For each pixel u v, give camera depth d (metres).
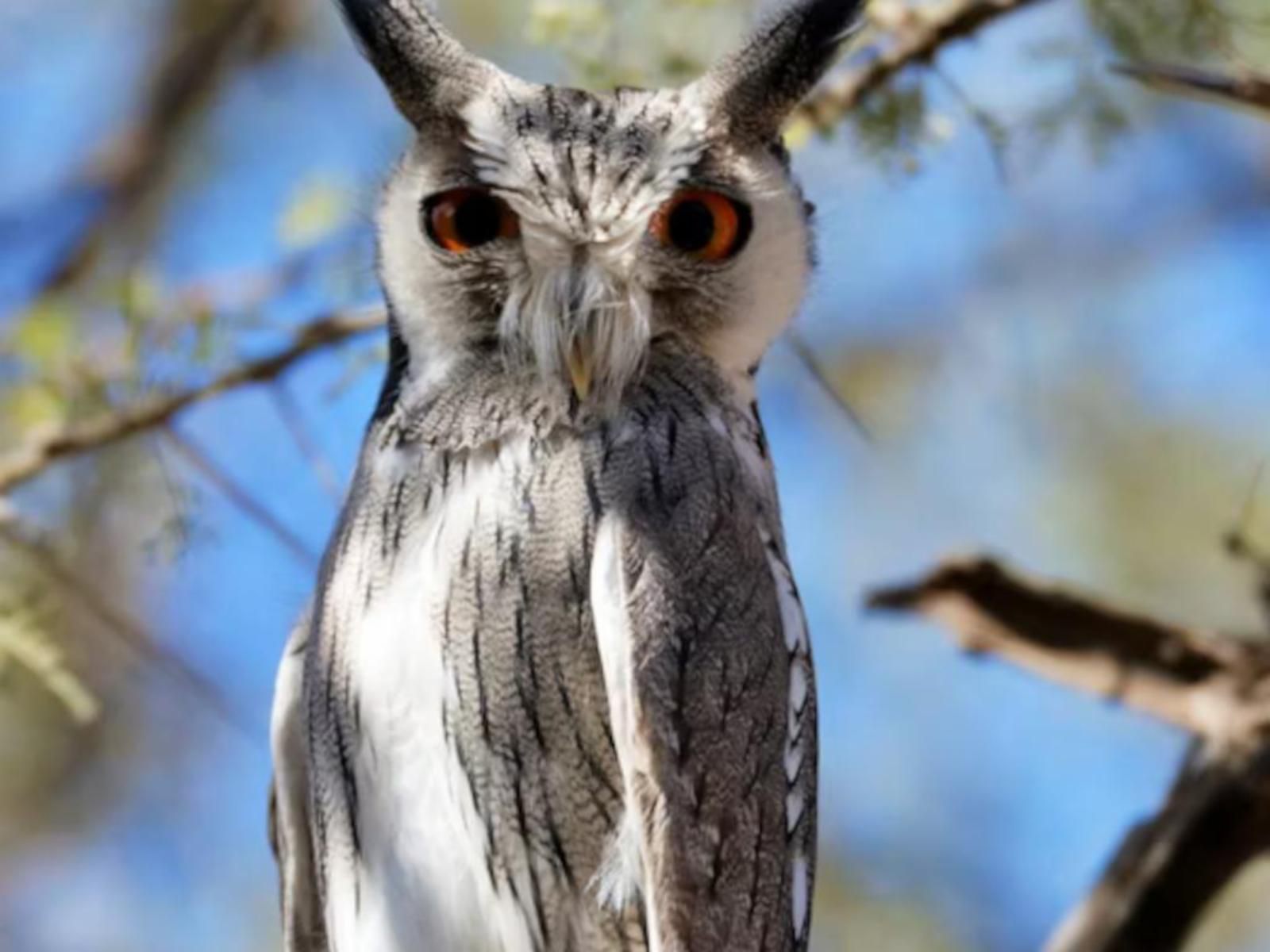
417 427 9.48
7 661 11.53
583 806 8.99
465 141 9.75
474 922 9.02
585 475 9.24
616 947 9.01
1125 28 11.13
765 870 9.09
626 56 11.20
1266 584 11.56
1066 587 11.66
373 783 9.11
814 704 9.69
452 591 9.08
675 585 9.09
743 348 9.93
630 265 9.52
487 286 9.59
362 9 10.02
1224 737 11.08
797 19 10.04
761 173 9.95
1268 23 10.90
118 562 14.81
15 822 15.73
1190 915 11.03
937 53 10.87
